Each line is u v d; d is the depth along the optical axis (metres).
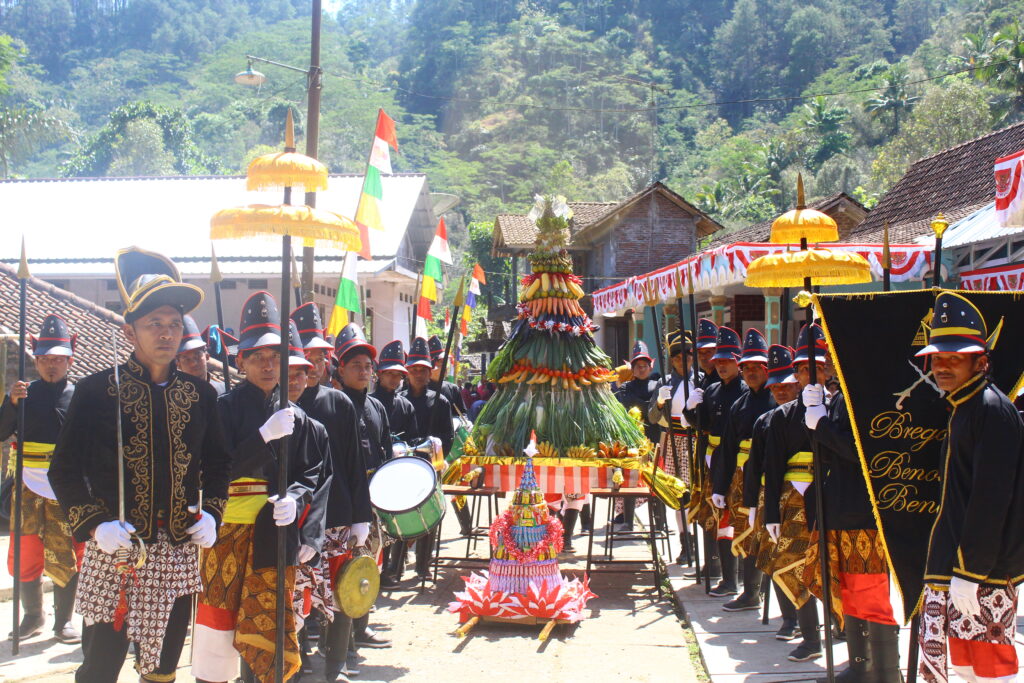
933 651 4.07
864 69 75.25
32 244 21.67
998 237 12.27
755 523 6.01
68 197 24.02
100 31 114.25
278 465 4.48
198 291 4.15
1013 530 3.88
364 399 6.54
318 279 20.67
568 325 7.96
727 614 6.86
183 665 5.71
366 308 22.66
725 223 50.34
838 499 4.91
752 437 6.08
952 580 3.92
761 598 7.12
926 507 4.45
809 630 5.71
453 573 8.47
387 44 111.94
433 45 96.38
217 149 72.19
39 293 12.27
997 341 4.33
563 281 8.11
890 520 4.47
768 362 6.24
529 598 6.53
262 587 4.45
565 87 84.94
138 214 22.86
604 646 6.21
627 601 7.50
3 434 6.39
